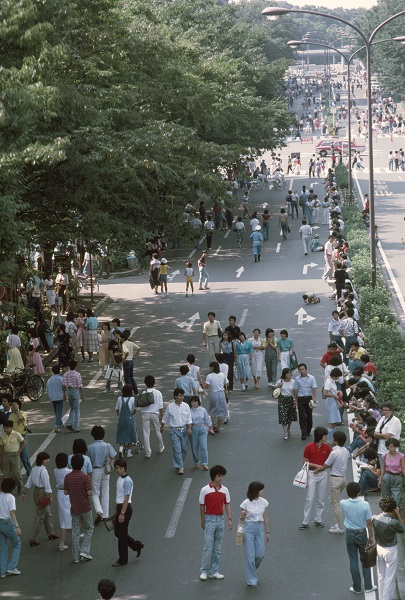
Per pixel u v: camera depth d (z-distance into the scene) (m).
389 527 16.44
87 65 34.94
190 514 21.88
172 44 41.28
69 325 38.03
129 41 38.47
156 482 24.02
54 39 26.19
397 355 31.17
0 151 22.64
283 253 58.97
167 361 36.59
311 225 67.94
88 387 34.09
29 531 21.39
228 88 55.88
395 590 17.25
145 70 40.28
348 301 35.06
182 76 41.62
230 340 32.25
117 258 53.34
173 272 54.59
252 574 18.03
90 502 19.48
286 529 20.75
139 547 19.44
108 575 18.78
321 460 20.55
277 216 73.56
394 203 78.50
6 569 18.95
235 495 22.78
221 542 18.83
